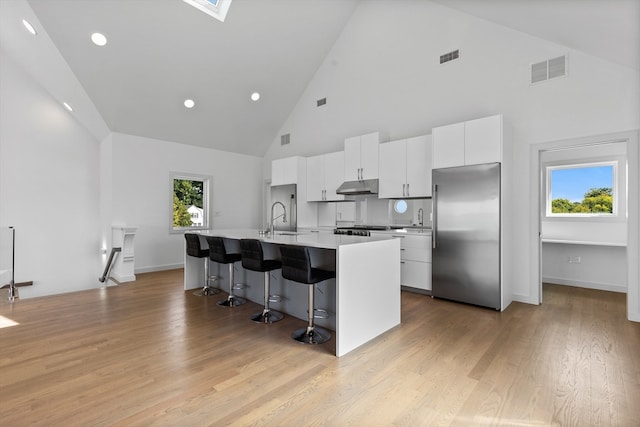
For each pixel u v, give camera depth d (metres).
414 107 4.72
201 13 4.27
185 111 5.54
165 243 5.88
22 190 5.27
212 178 6.61
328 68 5.97
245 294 3.84
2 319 3.08
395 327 2.92
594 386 1.90
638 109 3.01
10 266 4.98
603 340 2.59
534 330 2.83
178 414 1.64
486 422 1.59
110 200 5.29
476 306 3.57
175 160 6.04
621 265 4.22
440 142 3.84
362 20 5.38
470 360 2.25
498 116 3.41
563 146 3.43
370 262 2.62
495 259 3.41
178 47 4.53
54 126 5.54
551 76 3.50
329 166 5.59
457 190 3.69
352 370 2.11
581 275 4.51
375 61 5.23
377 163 4.77
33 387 1.88
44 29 3.73
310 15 5.10
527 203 3.68
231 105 5.89
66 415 1.62
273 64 5.56
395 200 5.05
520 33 3.72
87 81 4.41
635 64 2.94
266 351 2.40
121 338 2.62
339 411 1.67
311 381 1.97
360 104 5.45
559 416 1.62
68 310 3.38
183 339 2.61
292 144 6.75
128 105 4.97
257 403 1.74
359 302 2.50
